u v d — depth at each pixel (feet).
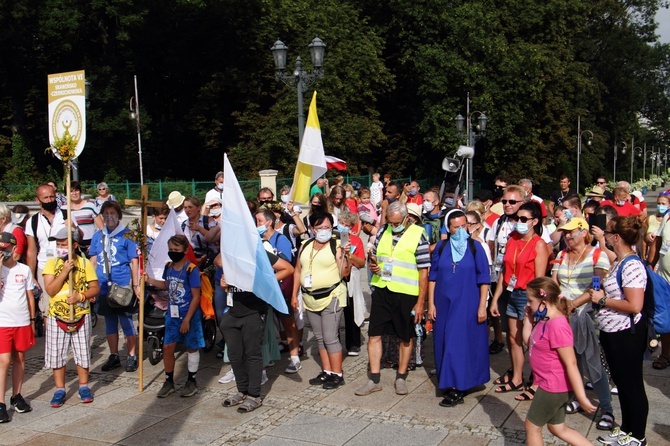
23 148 101.65
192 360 21.77
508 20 124.98
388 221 21.53
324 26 104.99
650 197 167.43
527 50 114.11
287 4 104.37
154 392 22.26
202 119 104.78
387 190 34.24
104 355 27.04
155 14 102.73
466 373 20.03
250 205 26.94
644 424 16.55
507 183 28.78
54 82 24.17
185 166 118.21
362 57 104.22
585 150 151.43
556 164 136.15
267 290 19.57
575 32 133.08
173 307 21.50
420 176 125.18
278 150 94.43
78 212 30.27
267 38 105.09
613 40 165.68
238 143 104.37
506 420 18.99
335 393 21.68
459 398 20.31
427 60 112.37
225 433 18.56
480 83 112.06
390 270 21.16
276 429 18.75
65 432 18.92
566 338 14.16
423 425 18.75
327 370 22.47
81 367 21.30
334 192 31.53
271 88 104.42
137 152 110.32
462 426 18.60
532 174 122.83
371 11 119.85
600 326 16.90
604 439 17.08
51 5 91.45
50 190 27.76
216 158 113.91
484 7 117.19
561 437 14.74
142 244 22.88
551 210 36.96
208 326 26.48
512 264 20.75
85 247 30.07
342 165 51.78
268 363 21.47
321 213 21.88
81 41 104.37
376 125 106.52
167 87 119.85
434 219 28.43
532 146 121.80
